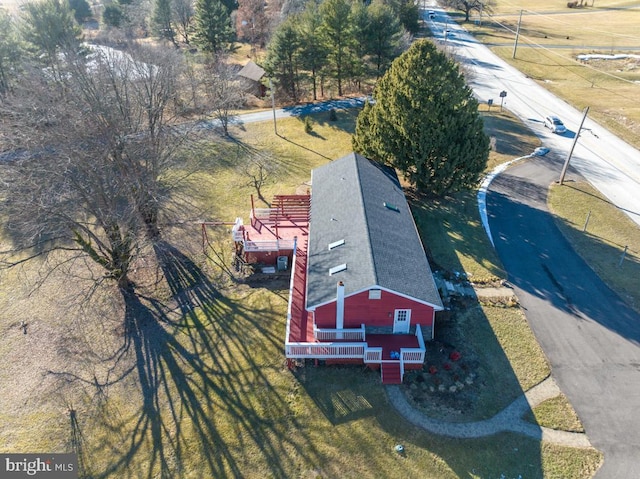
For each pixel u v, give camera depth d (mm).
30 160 24484
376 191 29359
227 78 51531
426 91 30641
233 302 26672
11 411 20797
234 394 21156
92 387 21906
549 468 17625
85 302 26406
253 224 31547
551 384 20875
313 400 20609
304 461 18266
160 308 26516
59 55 43844
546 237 31062
